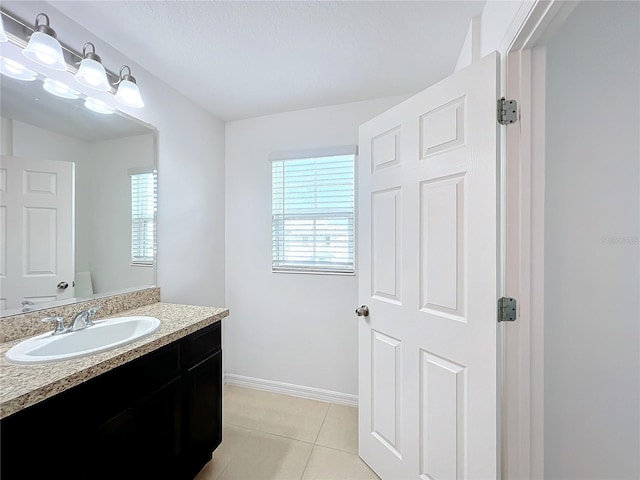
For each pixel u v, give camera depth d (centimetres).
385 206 145
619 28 101
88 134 144
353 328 215
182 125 199
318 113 220
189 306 167
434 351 121
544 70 98
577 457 107
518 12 89
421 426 127
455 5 124
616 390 104
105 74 129
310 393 225
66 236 135
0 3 109
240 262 243
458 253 111
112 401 99
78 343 119
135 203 167
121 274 158
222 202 242
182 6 124
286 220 230
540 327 101
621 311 103
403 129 133
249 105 217
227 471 151
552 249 105
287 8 125
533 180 100
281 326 232
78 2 122
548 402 107
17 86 118
